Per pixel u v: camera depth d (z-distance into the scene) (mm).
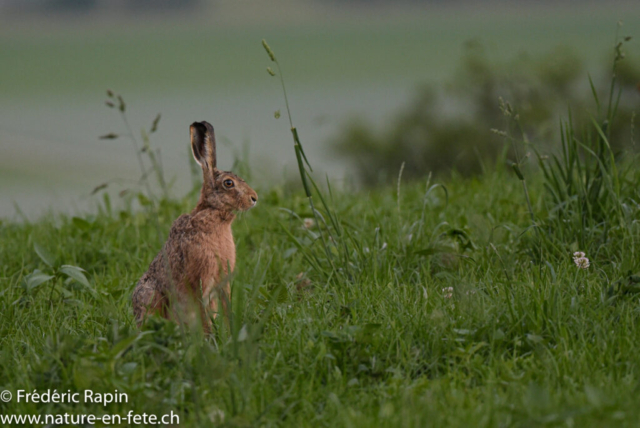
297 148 13977
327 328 11852
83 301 14453
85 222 18891
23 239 19188
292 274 15664
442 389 9805
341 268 14508
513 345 11195
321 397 10062
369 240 16391
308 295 13633
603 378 9805
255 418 9281
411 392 9688
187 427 9273
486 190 20375
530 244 15031
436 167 52562
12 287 15492
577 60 47812
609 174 15438
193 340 10805
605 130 15492
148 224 19953
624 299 12281
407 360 10859
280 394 10055
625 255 13883
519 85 44125
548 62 47688
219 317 12484
